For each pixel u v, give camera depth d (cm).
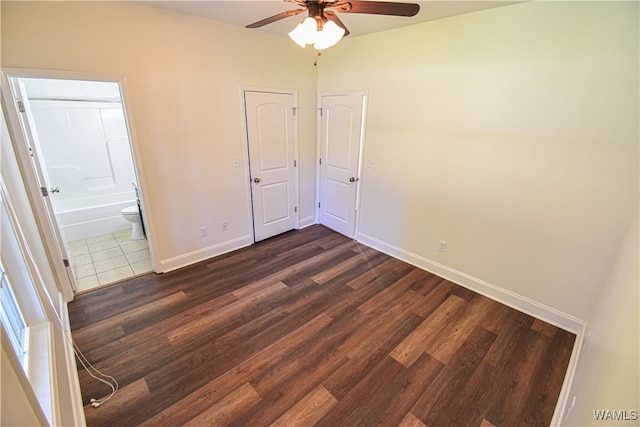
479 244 286
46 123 397
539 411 179
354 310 268
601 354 135
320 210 462
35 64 216
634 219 178
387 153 341
